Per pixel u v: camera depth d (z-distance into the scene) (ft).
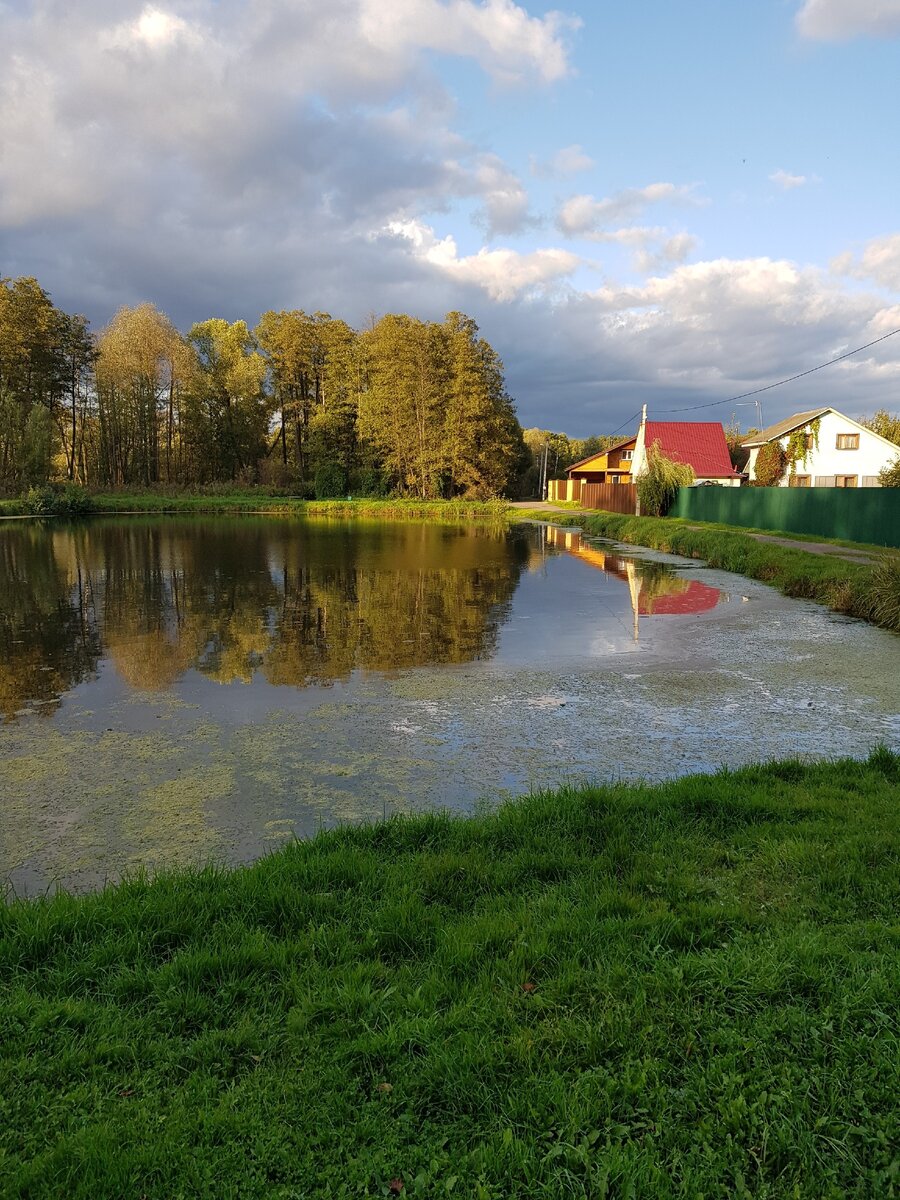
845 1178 5.99
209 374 187.62
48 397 176.35
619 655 29.48
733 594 46.06
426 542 88.02
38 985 8.71
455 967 8.82
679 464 109.09
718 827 12.82
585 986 8.31
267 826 14.35
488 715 21.53
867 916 9.77
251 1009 8.17
